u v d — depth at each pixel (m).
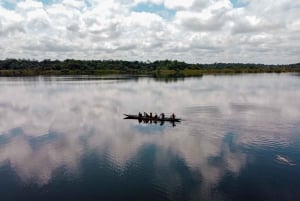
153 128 45.69
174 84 136.75
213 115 55.78
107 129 45.72
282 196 23.41
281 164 29.83
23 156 33.59
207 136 40.41
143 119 52.62
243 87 118.50
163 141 38.31
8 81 167.12
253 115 55.31
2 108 68.81
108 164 30.52
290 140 37.97
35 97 90.50
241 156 32.28
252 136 40.03
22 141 39.84
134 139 39.59
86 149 35.56
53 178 27.42
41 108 68.44
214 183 25.77
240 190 24.47
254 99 80.31
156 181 26.28
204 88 114.62
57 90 111.62
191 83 143.00
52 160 32.06
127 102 77.31
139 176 27.45
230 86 123.69
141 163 30.61
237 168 28.95
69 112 62.41
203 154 33.09
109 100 81.81
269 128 44.47
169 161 31.03
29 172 28.92
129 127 46.81
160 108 66.19
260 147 35.25
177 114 57.47
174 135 41.19
